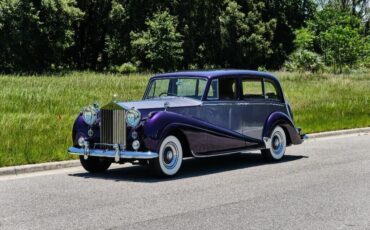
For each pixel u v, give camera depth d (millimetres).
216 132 9914
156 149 8922
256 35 68250
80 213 6645
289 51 78812
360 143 14219
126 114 8930
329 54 57625
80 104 18859
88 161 9758
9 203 7227
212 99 10031
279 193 7809
